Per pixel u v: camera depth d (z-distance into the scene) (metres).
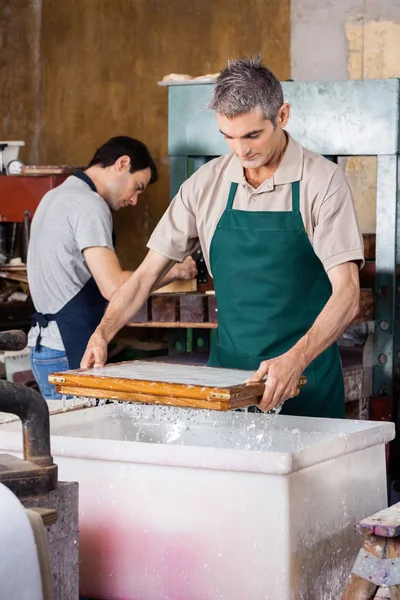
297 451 1.98
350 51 5.54
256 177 2.98
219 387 2.17
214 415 2.62
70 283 4.00
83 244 3.95
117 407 2.74
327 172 2.88
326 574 2.14
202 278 4.39
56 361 4.03
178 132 4.43
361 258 2.82
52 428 2.54
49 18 6.29
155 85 6.01
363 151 4.12
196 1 5.88
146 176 4.37
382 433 2.38
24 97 6.40
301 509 2.02
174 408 2.66
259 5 5.73
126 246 6.12
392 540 1.93
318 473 2.09
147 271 3.16
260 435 2.51
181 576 2.08
